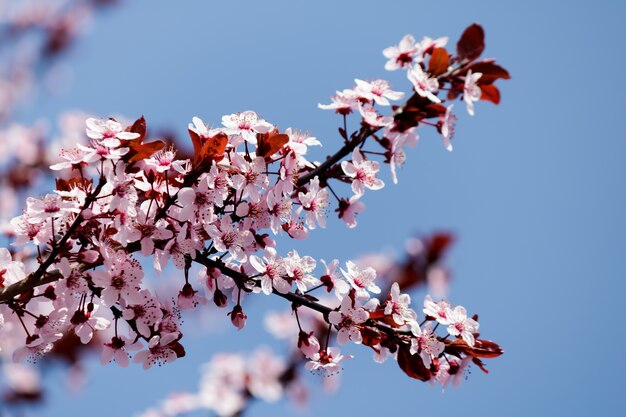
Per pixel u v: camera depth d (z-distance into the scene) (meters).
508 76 3.87
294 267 3.51
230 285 3.63
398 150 3.69
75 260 3.23
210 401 8.43
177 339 3.47
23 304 3.31
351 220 3.85
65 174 4.39
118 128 3.08
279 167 3.49
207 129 3.37
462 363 3.49
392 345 3.45
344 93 3.61
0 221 4.04
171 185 3.25
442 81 3.84
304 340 3.53
